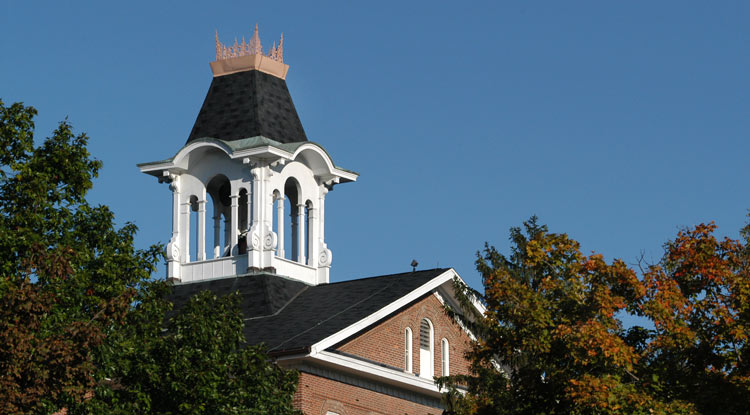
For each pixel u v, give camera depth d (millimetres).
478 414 71438
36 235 61719
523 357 68750
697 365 61969
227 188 98500
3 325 54156
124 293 60062
